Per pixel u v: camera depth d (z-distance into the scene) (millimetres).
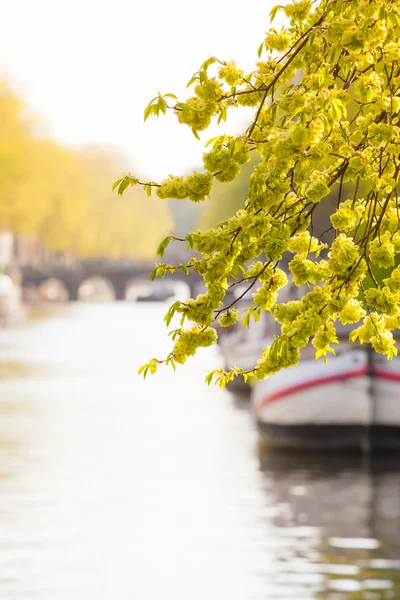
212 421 35531
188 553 17812
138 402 41000
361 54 5430
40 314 119250
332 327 5676
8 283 104562
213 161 5207
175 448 29469
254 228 5277
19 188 107000
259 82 5496
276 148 5098
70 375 51906
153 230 173500
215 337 5508
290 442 29000
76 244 152250
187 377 51750
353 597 15477
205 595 15664
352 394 28109
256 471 25734
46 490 23047
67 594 15578
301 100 5266
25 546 18141
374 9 5219
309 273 5496
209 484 24125
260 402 29266
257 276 5555
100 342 75875
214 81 5363
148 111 5320
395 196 5715
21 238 154125
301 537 18906
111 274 160500
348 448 28547
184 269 5340
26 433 32156
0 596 15375
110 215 165500
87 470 25734
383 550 17938
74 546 18172
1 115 105125
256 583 16156
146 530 19422
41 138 117375
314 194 5262
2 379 49844
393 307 5508
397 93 5535
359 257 5520
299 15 5535
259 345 43469
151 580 16281
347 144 5477
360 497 22500
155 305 153500
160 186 5238
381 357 28250
